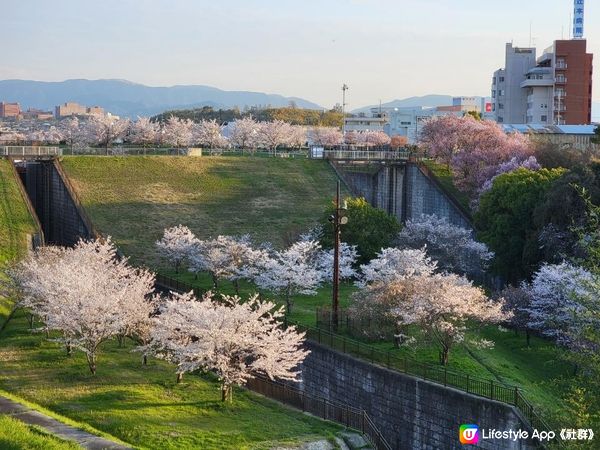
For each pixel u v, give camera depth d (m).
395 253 55.53
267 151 127.88
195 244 65.94
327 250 65.12
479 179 84.94
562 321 45.47
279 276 53.03
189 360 38.69
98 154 96.69
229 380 36.84
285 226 82.00
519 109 162.50
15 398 34.50
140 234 76.38
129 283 46.94
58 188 84.12
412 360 40.44
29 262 52.09
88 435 29.64
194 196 86.88
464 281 47.34
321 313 49.12
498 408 33.53
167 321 38.28
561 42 151.38
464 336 42.41
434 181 88.62
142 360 42.31
